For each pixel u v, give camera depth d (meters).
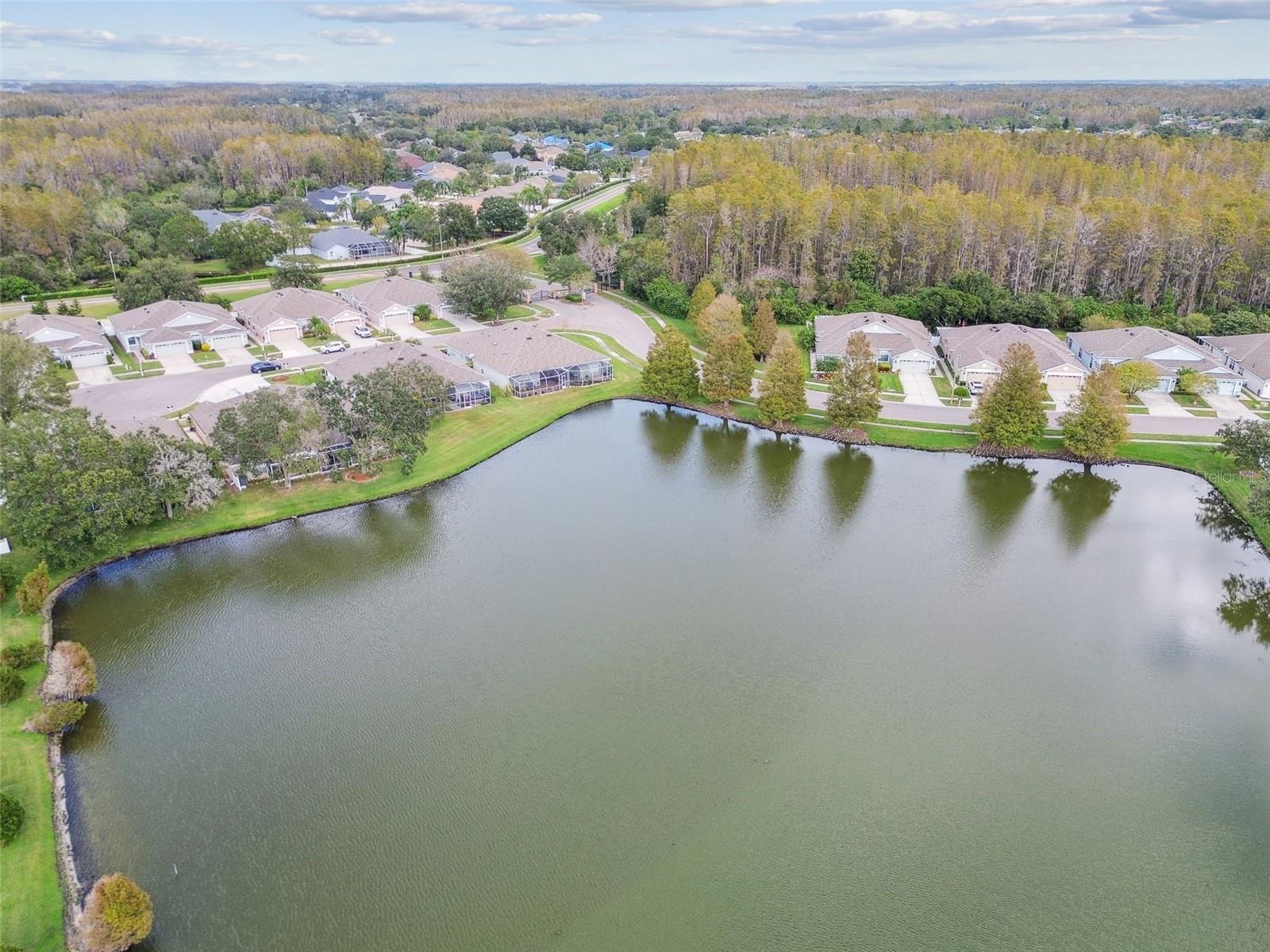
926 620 60.03
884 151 194.38
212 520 70.81
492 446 86.62
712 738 48.72
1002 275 133.25
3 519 64.06
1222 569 67.12
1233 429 78.25
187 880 39.50
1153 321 120.69
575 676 53.78
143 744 47.78
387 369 84.25
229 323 111.62
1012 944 36.84
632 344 118.06
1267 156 172.00
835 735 49.00
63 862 39.88
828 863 40.69
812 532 72.44
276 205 198.38
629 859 40.75
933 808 44.00
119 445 65.12
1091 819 43.53
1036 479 82.25
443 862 40.50
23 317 104.56
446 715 50.22
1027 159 170.00
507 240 186.12
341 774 45.72
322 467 79.06
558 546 69.62
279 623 59.03
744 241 137.88
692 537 71.31
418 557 67.56
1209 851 41.62
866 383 87.62
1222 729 49.88
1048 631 58.97
